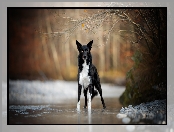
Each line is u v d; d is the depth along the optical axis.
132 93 14.84
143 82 14.33
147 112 11.46
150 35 14.07
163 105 12.32
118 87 34.34
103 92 27.34
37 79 39.03
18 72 43.69
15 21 45.69
